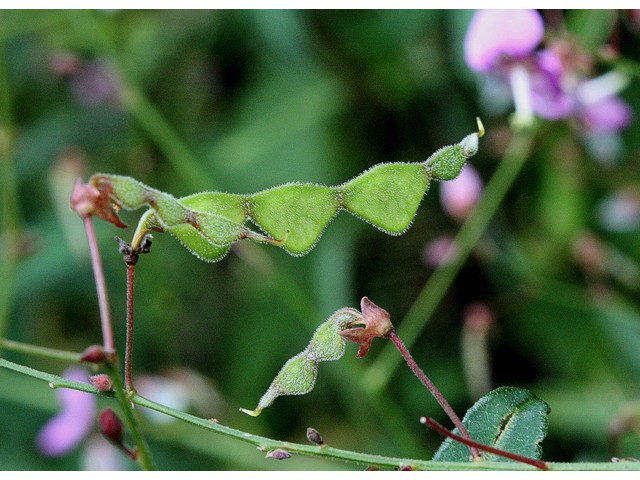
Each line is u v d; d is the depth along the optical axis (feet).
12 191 0.74
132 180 0.46
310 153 0.80
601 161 0.79
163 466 0.79
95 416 0.76
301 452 0.48
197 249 0.47
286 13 0.79
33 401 0.77
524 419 0.50
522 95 0.65
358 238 0.82
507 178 0.69
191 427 0.76
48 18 0.78
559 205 0.80
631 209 0.78
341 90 0.82
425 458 0.68
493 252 0.77
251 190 0.80
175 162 0.76
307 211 0.47
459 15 0.74
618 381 0.72
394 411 0.68
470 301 0.80
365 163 0.81
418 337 0.80
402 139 0.82
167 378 0.78
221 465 0.80
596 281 0.77
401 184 0.48
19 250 0.74
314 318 0.71
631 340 0.74
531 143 0.70
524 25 0.65
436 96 0.80
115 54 0.76
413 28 0.78
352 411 0.79
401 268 0.83
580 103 0.70
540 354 0.76
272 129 0.82
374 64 0.80
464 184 0.71
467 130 0.80
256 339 0.83
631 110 0.77
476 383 0.73
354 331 0.48
